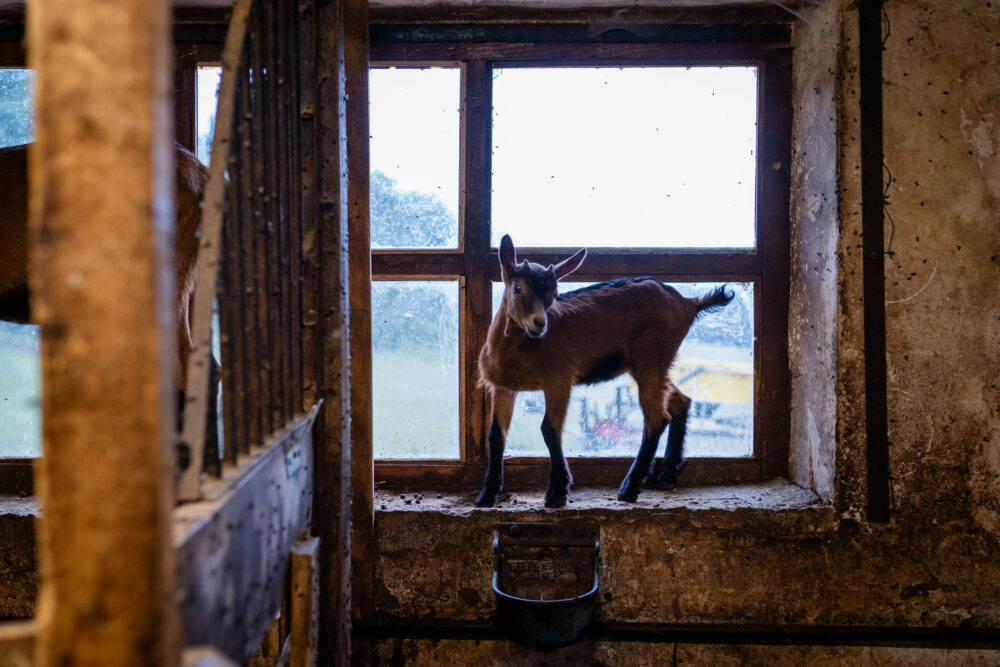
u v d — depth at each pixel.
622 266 2.77
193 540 0.89
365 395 2.35
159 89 0.71
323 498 1.86
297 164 1.70
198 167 2.07
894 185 2.37
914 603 2.40
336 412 1.86
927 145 2.37
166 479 0.73
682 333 2.65
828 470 2.45
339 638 1.87
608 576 2.45
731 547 2.42
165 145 0.73
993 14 2.36
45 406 0.68
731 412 2.80
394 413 2.79
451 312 2.78
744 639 2.46
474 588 2.45
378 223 2.77
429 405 2.79
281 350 1.50
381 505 2.51
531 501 2.57
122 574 0.69
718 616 2.44
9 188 1.93
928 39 2.36
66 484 0.68
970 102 2.37
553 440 2.51
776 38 2.70
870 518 2.39
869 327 2.38
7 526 2.29
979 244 2.38
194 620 0.90
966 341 2.38
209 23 2.64
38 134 0.67
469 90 2.72
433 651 2.47
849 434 2.38
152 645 0.70
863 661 2.43
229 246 1.22
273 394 1.43
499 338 2.49
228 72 1.21
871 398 2.38
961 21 2.36
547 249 2.79
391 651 2.47
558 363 2.51
